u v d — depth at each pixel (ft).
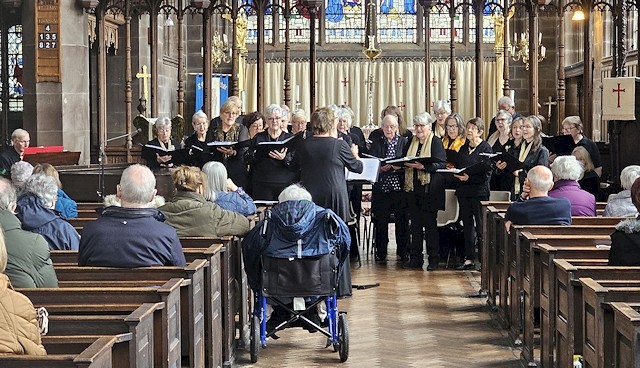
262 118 43.50
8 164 47.78
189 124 99.09
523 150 43.93
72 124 60.23
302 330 34.37
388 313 37.01
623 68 56.29
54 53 59.57
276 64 98.12
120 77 81.71
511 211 32.53
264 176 40.70
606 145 56.13
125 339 17.19
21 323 15.21
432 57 98.48
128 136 60.08
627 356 17.61
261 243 28.81
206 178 30.17
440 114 50.75
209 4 59.93
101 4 59.93
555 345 25.64
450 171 44.75
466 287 42.63
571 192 34.27
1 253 15.70
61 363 13.96
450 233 48.96
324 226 29.04
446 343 32.12
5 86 68.59
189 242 28.43
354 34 99.50
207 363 26.43
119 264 23.75
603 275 22.85
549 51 99.71
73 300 19.92
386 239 49.60
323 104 98.32
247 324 33.99
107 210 24.18
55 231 26.91
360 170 37.96
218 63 90.79
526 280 29.91
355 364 29.35
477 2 59.11
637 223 23.62
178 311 21.80
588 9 58.59
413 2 99.25
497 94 97.91
